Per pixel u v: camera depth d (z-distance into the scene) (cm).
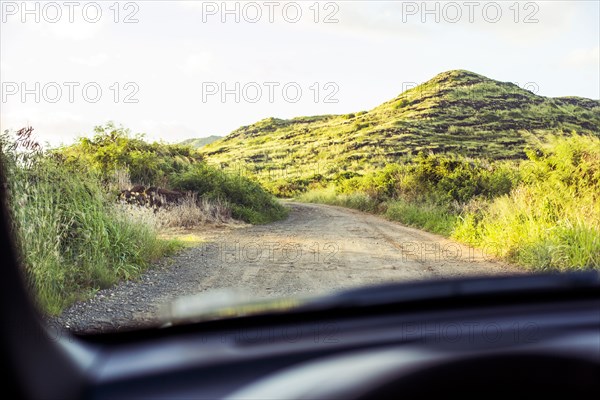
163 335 217
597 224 948
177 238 1309
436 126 8875
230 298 228
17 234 611
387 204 2591
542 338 203
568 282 242
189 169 2330
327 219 2234
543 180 1294
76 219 806
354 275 831
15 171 712
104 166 1964
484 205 1700
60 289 647
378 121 9881
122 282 769
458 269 895
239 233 1498
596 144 1285
